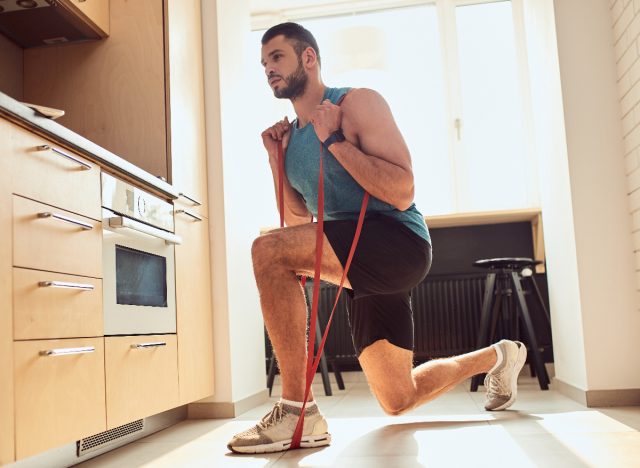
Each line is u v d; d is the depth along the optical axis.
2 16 2.49
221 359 2.90
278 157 2.24
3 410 1.43
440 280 4.37
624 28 2.68
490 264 3.57
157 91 2.64
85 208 1.84
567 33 2.91
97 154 1.88
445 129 4.59
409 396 2.25
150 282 2.29
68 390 1.70
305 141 2.18
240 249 3.20
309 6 4.74
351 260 1.95
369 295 2.14
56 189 1.69
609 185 2.84
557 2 2.93
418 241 2.05
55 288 1.66
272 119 4.73
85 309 1.81
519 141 4.54
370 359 2.22
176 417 2.73
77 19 2.54
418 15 4.69
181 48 2.78
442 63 4.61
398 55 4.67
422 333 4.35
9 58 2.66
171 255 2.49
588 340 2.78
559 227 3.18
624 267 2.80
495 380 2.61
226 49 3.20
